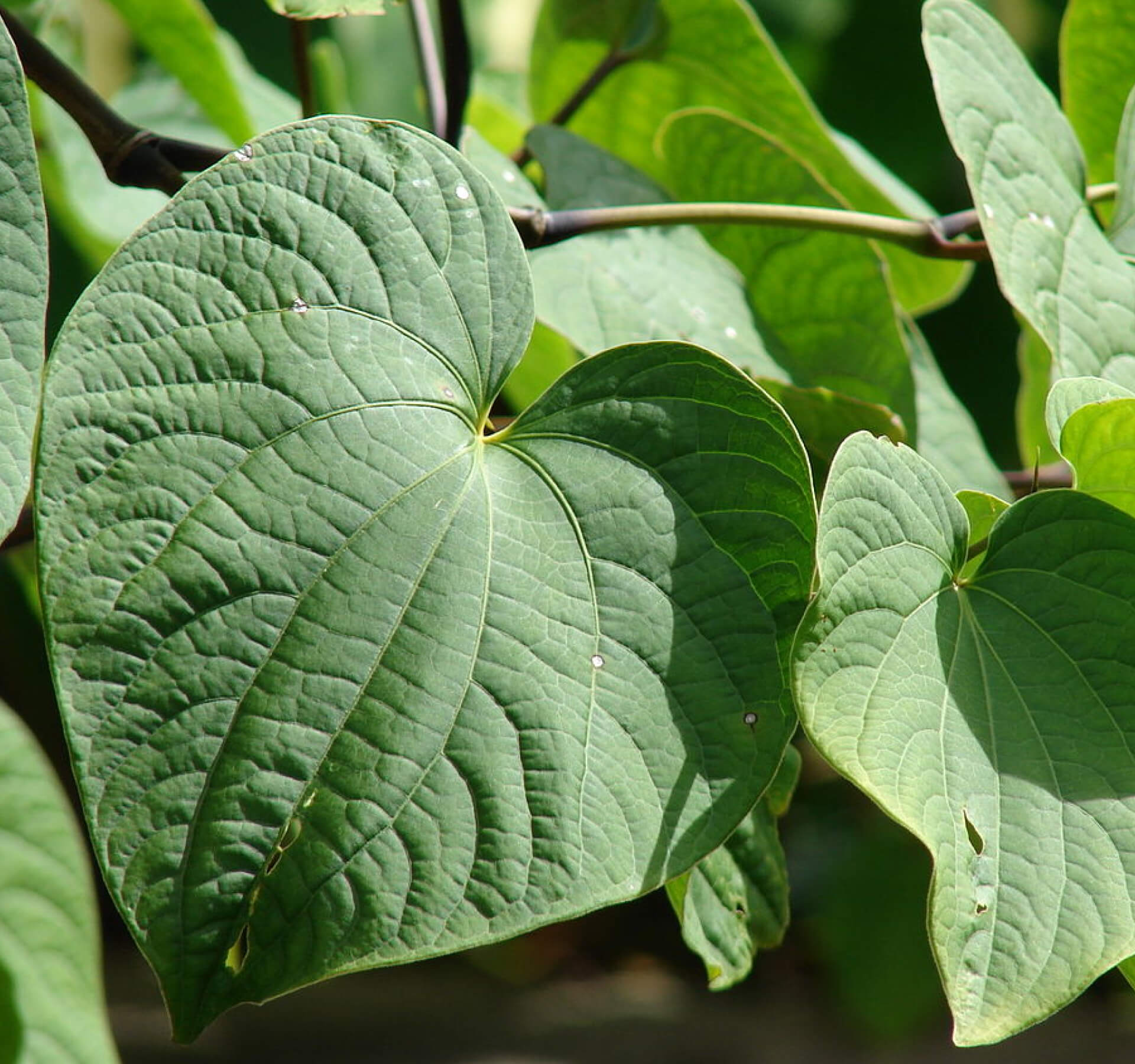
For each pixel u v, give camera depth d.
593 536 1.19
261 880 1.15
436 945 1.15
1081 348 1.30
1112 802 1.19
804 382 1.40
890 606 1.19
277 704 1.16
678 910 1.28
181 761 1.15
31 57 1.26
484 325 1.20
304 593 1.16
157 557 1.15
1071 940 1.17
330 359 1.18
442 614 1.17
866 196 1.52
